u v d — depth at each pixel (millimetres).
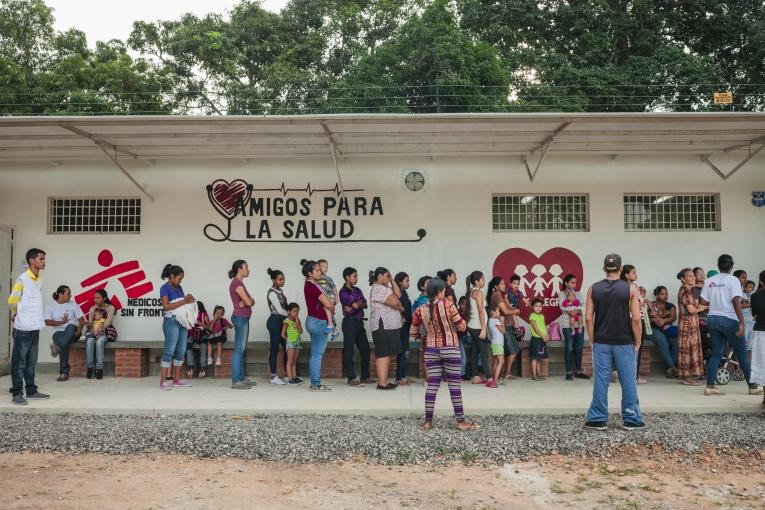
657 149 10727
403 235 11281
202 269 11328
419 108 18922
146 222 11406
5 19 20250
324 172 11398
